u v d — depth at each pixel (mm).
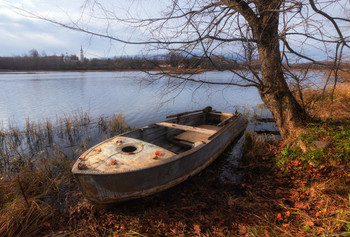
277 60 5660
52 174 5430
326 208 3352
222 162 6023
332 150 4785
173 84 5172
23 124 11031
